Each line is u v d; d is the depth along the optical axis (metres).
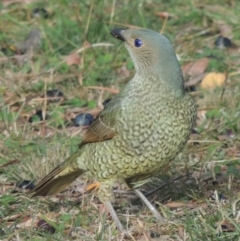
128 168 12.84
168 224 13.12
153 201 14.22
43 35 20.59
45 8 22.17
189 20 21.83
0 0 22.59
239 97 17.67
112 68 19.39
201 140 16.17
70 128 16.98
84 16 20.95
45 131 16.91
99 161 13.00
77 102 18.02
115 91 18.41
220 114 17.09
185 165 15.11
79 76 18.84
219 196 14.06
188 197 14.20
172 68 12.72
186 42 20.78
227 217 12.77
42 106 17.80
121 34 13.11
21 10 22.20
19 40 20.81
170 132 12.58
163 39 12.83
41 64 19.70
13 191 14.77
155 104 12.58
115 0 21.52
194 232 12.59
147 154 12.67
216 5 22.53
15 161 15.49
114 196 14.55
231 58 19.91
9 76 19.03
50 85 18.55
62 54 20.25
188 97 12.82
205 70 19.33
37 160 15.38
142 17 21.28
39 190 13.76
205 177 14.85
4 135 16.66
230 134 16.53
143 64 12.84
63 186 13.91
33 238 12.89
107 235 12.83
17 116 17.19
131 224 13.39
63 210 13.96
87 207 13.95
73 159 13.46
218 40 20.55
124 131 12.67
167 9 22.42
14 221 13.63
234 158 15.52
